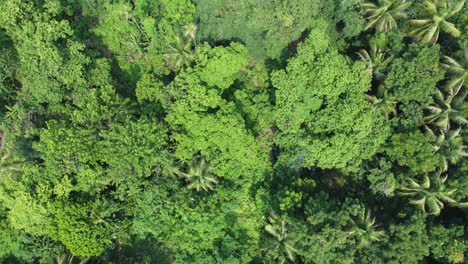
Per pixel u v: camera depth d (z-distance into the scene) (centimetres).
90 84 3566
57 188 3284
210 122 3262
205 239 3500
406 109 3284
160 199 3466
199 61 3488
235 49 3512
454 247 3070
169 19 3697
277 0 3212
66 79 3391
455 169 3253
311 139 3322
